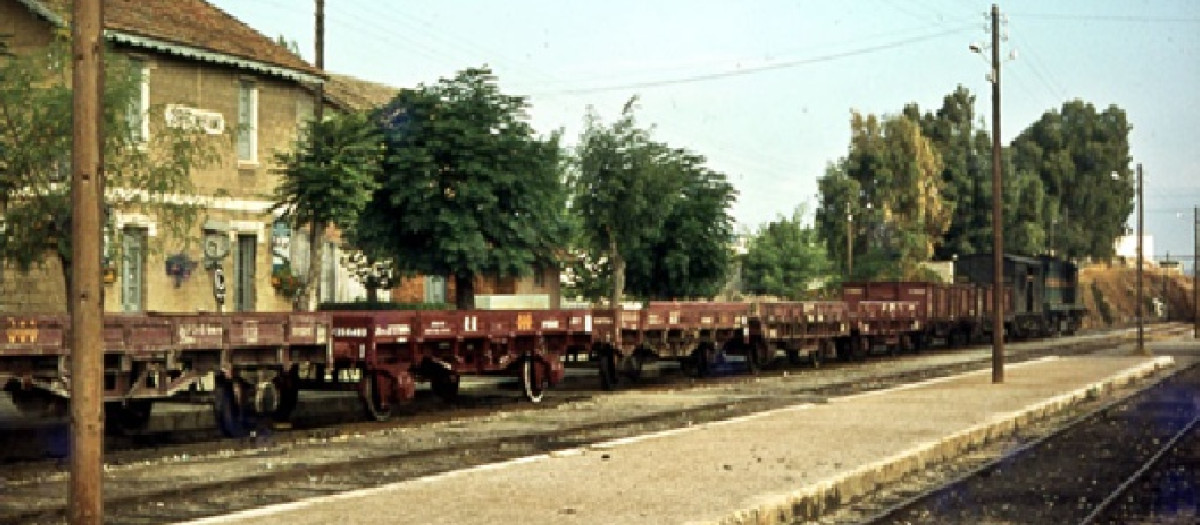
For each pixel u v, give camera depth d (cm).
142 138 2527
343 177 2820
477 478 1454
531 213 3191
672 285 4569
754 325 3947
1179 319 14450
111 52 2438
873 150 8975
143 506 1309
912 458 1695
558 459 1638
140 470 1570
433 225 3072
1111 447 2027
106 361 1702
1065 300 8106
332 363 2123
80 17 998
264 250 3222
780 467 1552
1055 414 2617
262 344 1956
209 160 2616
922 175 9044
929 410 2392
